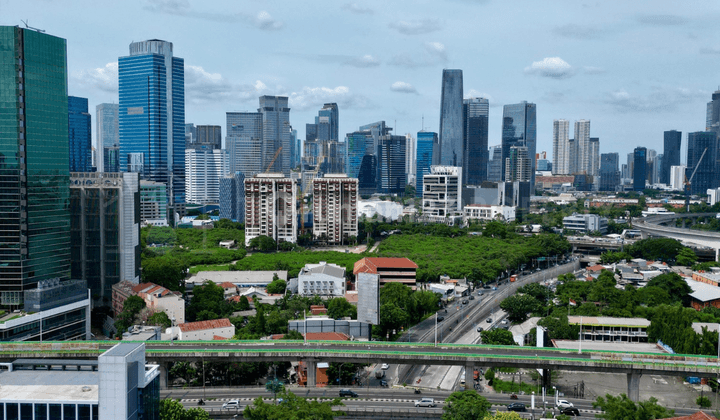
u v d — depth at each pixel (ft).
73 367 589.73
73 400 508.53
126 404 490.49
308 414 631.97
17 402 508.53
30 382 554.87
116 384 488.44
